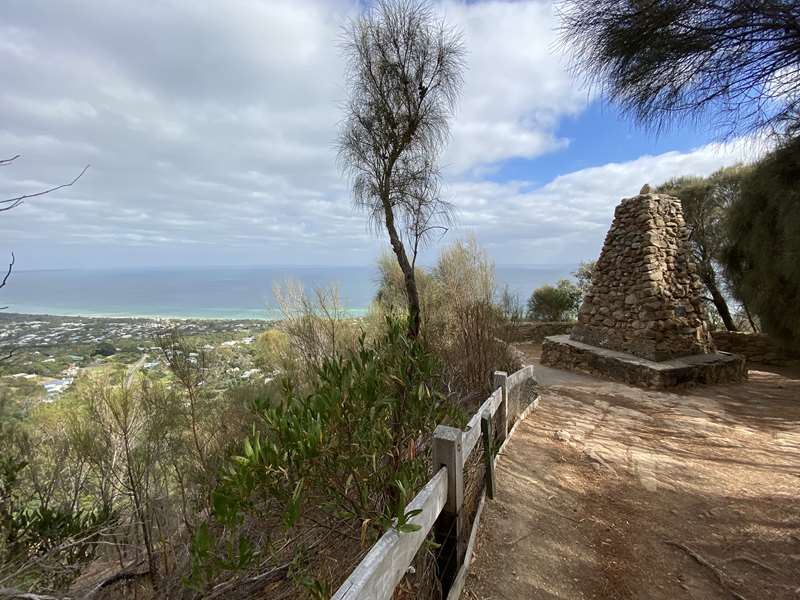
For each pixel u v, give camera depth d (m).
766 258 8.09
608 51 2.49
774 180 7.29
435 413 2.34
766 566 2.21
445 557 1.98
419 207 5.55
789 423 4.85
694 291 7.96
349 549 2.00
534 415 5.21
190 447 4.07
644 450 4.00
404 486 1.73
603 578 2.16
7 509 3.18
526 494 3.07
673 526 2.66
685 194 12.05
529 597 2.01
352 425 1.91
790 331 8.35
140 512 3.70
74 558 3.29
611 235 8.61
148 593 3.05
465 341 5.17
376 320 6.83
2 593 2.27
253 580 2.10
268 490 1.70
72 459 3.84
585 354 8.07
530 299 15.38
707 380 6.91
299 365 5.46
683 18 2.21
